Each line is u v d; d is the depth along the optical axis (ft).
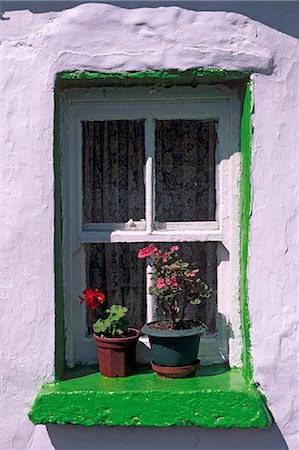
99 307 10.25
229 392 9.01
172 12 9.28
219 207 9.93
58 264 9.58
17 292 9.41
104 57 9.30
